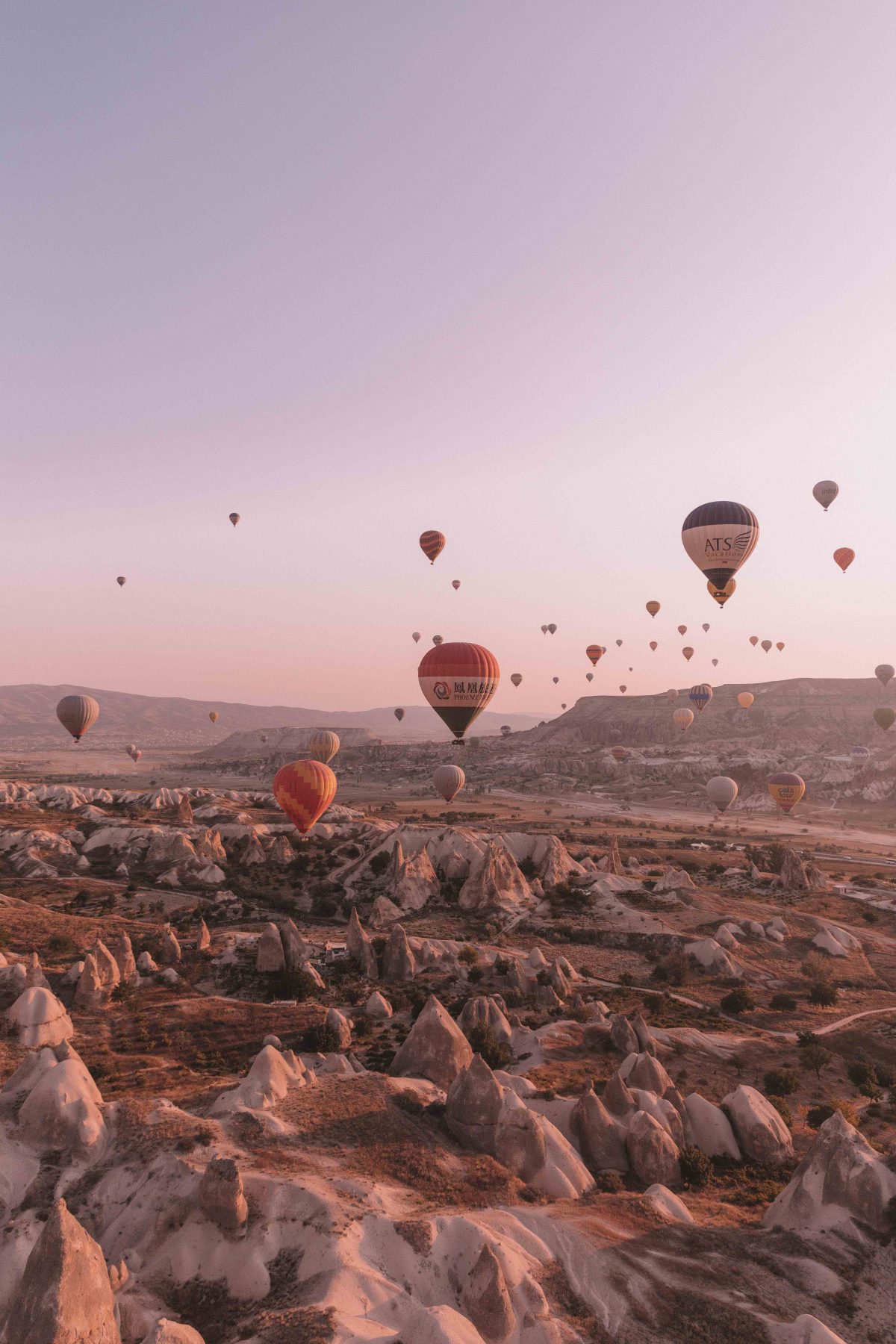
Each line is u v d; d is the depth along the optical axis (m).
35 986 59.16
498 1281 24.03
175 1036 55.75
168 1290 24.73
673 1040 57.72
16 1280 25.34
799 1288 27.41
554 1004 68.75
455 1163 32.81
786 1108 45.78
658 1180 35.84
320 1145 32.62
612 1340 23.59
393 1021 63.31
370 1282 23.95
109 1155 31.28
